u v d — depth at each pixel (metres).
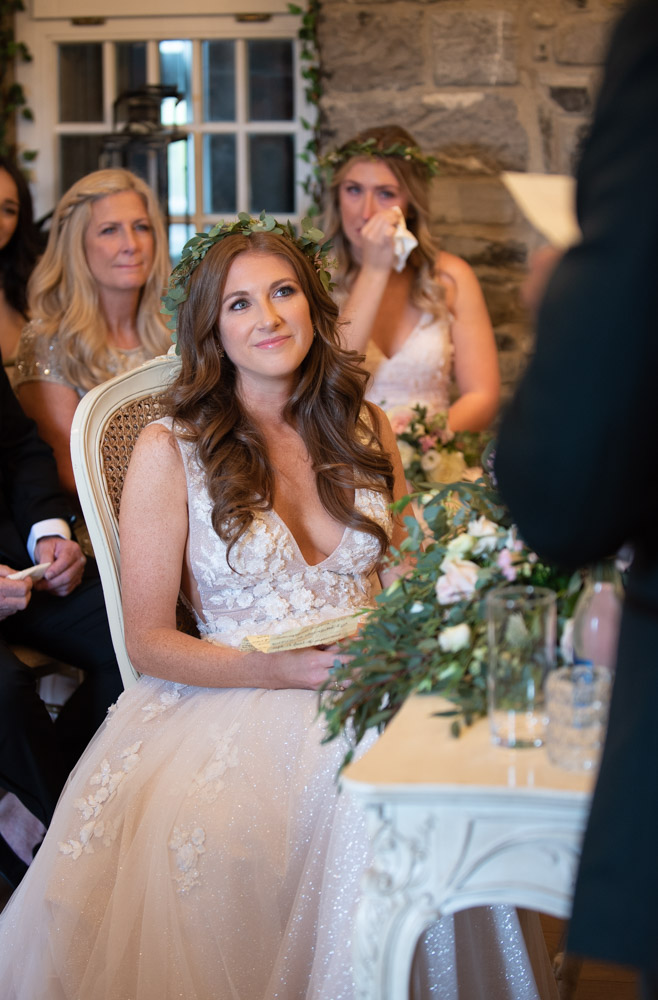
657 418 0.89
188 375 2.16
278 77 4.33
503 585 1.41
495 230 4.05
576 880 0.99
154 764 1.91
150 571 2.03
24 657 2.71
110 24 4.31
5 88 4.32
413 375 3.49
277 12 4.23
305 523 2.17
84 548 3.12
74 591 2.78
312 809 1.78
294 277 2.14
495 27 3.94
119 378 2.32
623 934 0.94
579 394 0.88
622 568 1.52
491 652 1.20
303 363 2.21
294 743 1.86
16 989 1.84
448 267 3.60
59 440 3.17
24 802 2.38
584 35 3.94
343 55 3.99
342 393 2.23
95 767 1.95
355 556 2.13
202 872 1.75
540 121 4.00
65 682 3.09
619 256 0.86
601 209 0.88
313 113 4.33
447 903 1.13
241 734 1.89
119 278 3.20
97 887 1.84
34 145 4.40
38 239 3.58
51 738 2.42
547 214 1.08
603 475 0.90
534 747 1.21
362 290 3.33
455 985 1.63
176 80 4.36
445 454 3.11
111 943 1.75
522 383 0.96
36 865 1.90
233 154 4.39
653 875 0.93
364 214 3.46
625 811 0.95
